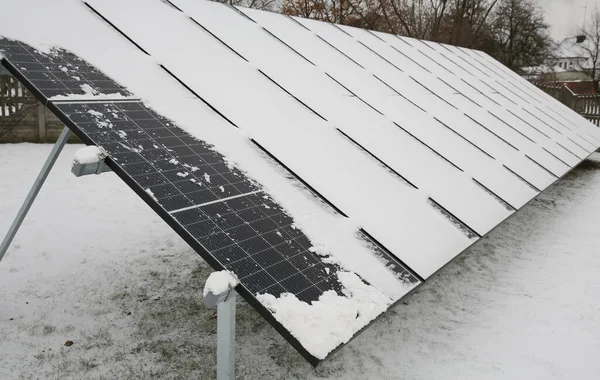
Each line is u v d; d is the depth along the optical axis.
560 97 25.97
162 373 4.89
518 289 7.29
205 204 3.86
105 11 6.16
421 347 5.63
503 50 41.34
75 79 4.41
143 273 7.12
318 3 31.59
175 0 8.20
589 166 17.58
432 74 12.58
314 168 5.34
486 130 10.19
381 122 7.70
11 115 13.91
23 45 4.43
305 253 3.96
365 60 10.76
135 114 4.44
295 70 7.85
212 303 3.18
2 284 6.43
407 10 32.97
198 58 6.30
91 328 5.60
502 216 6.66
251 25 9.04
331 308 3.51
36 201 9.62
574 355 5.50
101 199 10.16
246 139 5.16
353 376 5.04
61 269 7.02
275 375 5.01
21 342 5.20
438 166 7.20
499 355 5.49
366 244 4.55
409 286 4.27
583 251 8.91
